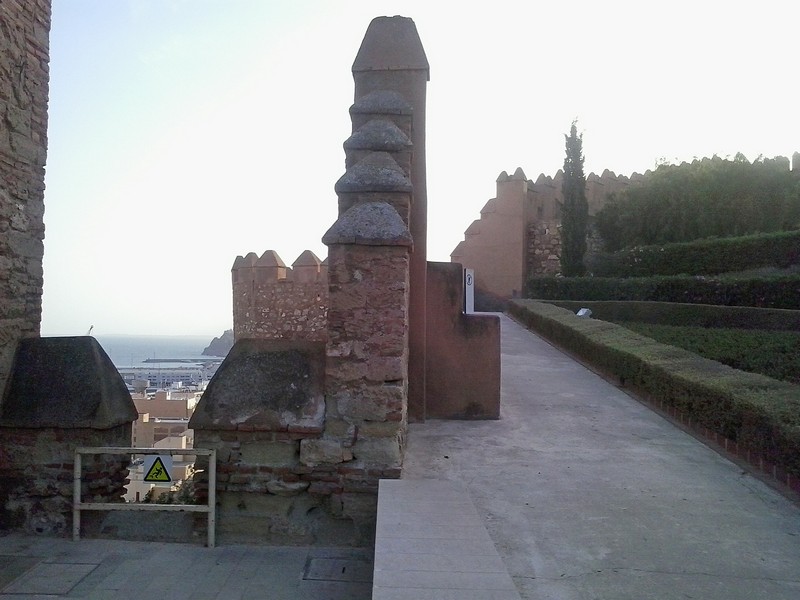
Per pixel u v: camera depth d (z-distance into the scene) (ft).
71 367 18.97
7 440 18.26
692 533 14.26
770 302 44.09
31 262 20.39
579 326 45.52
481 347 26.40
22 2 19.77
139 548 17.26
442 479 17.78
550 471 18.99
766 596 11.25
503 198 81.46
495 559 11.52
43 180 21.12
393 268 17.83
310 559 16.63
